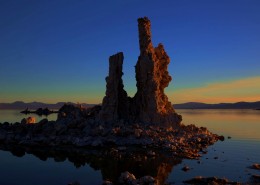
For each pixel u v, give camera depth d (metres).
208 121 123.31
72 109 69.94
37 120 120.00
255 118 144.12
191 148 52.31
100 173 37.78
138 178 35.50
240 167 40.66
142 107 64.25
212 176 36.50
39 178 36.25
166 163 42.00
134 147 51.66
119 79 64.50
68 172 38.47
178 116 67.69
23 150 50.94
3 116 148.50
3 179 35.94
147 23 65.31
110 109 62.41
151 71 63.81
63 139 56.03
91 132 57.22
